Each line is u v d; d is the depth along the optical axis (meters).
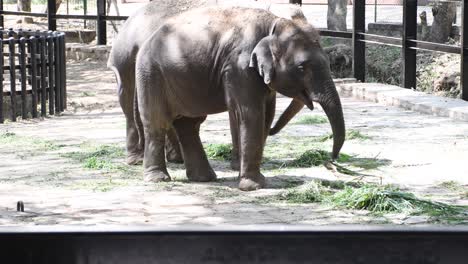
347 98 17.61
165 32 9.90
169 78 9.80
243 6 9.91
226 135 13.45
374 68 21.09
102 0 24.11
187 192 9.47
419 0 30.34
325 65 9.09
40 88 15.86
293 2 20.08
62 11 35.69
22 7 31.14
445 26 21.64
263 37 9.35
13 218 8.23
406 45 17.53
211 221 8.09
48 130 14.30
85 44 25.08
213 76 9.58
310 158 10.96
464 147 12.05
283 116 9.89
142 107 10.01
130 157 11.23
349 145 12.32
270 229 1.56
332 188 9.58
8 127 14.70
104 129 14.30
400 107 16.00
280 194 9.17
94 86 19.72
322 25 26.73
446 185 9.72
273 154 11.70
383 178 10.11
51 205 8.86
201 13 9.88
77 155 11.88
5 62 22.27
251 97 9.34
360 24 18.92
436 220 8.02
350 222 8.02
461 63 15.82
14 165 11.21
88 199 9.14
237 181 10.09
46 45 16.02
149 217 8.27
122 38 10.99
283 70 9.09
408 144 12.34
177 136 10.30
